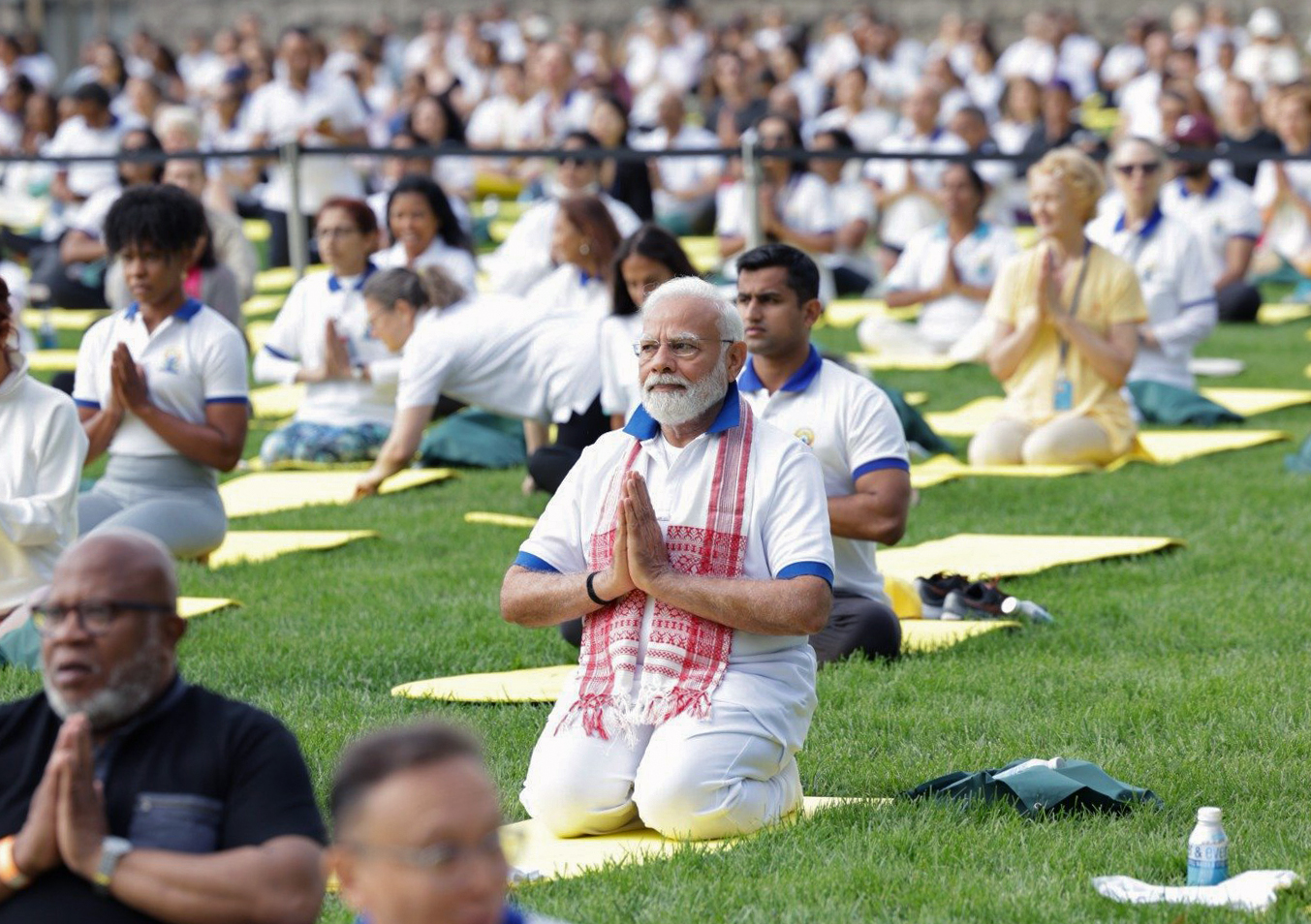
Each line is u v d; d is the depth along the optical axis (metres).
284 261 46.44
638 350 12.44
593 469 12.66
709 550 12.23
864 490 15.88
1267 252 42.97
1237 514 22.92
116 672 8.45
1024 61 68.38
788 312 15.80
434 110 45.94
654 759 12.17
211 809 8.58
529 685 16.12
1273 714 15.00
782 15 75.50
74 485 16.38
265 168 53.19
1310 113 41.88
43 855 8.38
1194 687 15.73
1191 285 29.53
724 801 12.14
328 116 48.34
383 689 16.36
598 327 23.31
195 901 8.29
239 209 53.19
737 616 12.02
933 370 34.44
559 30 80.88
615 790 12.37
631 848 12.18
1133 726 14.80
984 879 11.31
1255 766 13.64
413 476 25.62
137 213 18.91
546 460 22.92
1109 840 12.01
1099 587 19.69
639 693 12.31
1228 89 46.03
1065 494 24.11
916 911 10.88
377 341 27.03
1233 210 38.72
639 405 12.70
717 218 49.75
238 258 31.92
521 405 23.47
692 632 12.28
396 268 26.11
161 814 8.52
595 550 12.50
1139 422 29.47
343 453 26.59
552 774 12.39
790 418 16.00
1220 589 19.39
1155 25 67.06
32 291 41.47
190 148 37.59
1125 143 29.47
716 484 12.29
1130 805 12.67
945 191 34.94
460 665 16.95
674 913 10.84
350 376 26.72
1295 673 16.20
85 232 41.22
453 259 28.36
